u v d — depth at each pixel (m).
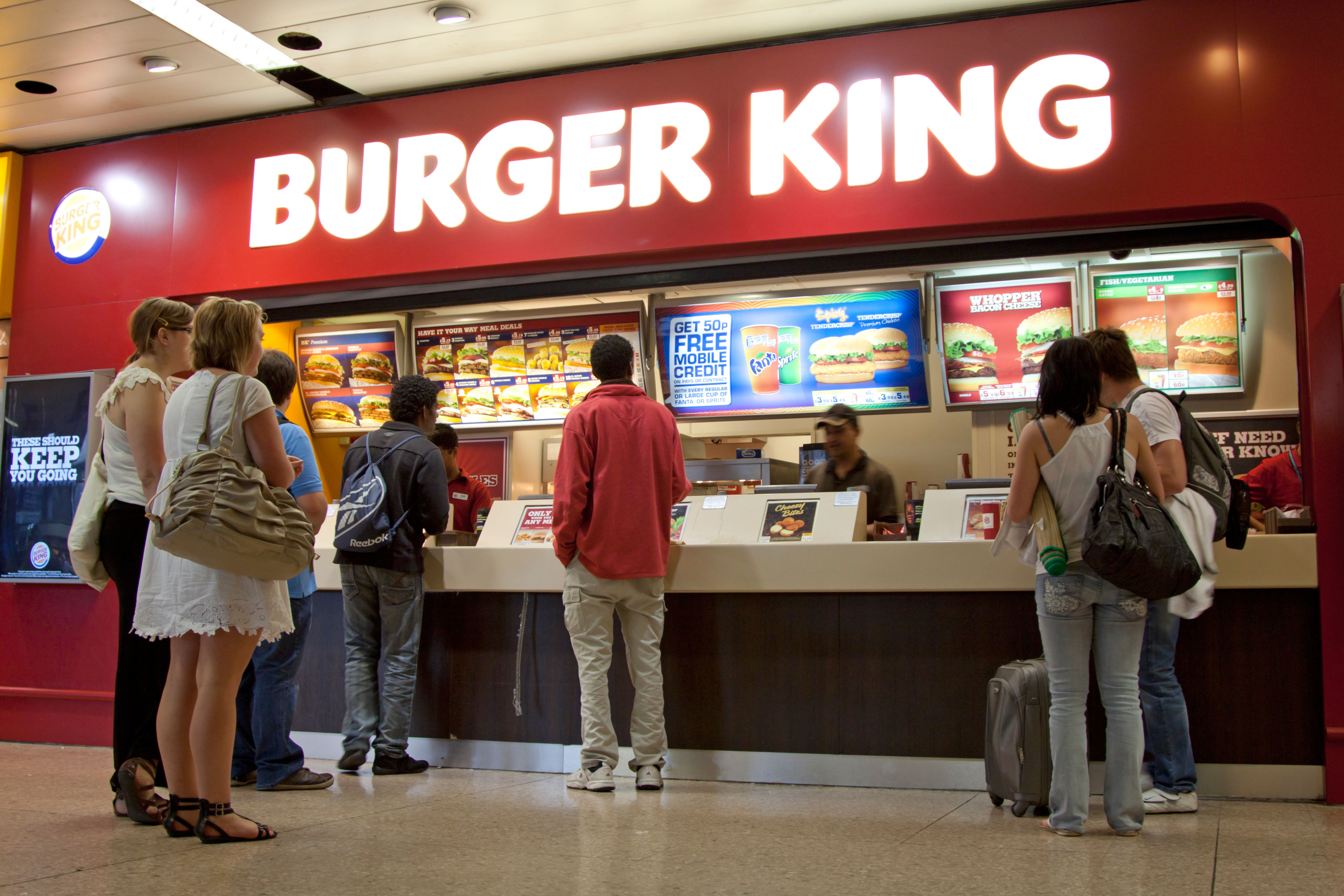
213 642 2.62
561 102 4.58
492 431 5.98
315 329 5.88
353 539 3.81
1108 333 3.25
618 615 3.68
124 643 2.98
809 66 4.28
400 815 3.06
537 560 3.95
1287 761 3.39
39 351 5.21
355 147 4.84
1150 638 3.19
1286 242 4.01
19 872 2.31
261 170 4.96
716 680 3.81
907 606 3.65
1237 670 3.44
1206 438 3.22
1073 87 3.96
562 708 3.97
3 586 5.05
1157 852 2.60
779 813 3.13
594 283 4.70
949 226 4.04
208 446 2.60
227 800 2.66
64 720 4.89
